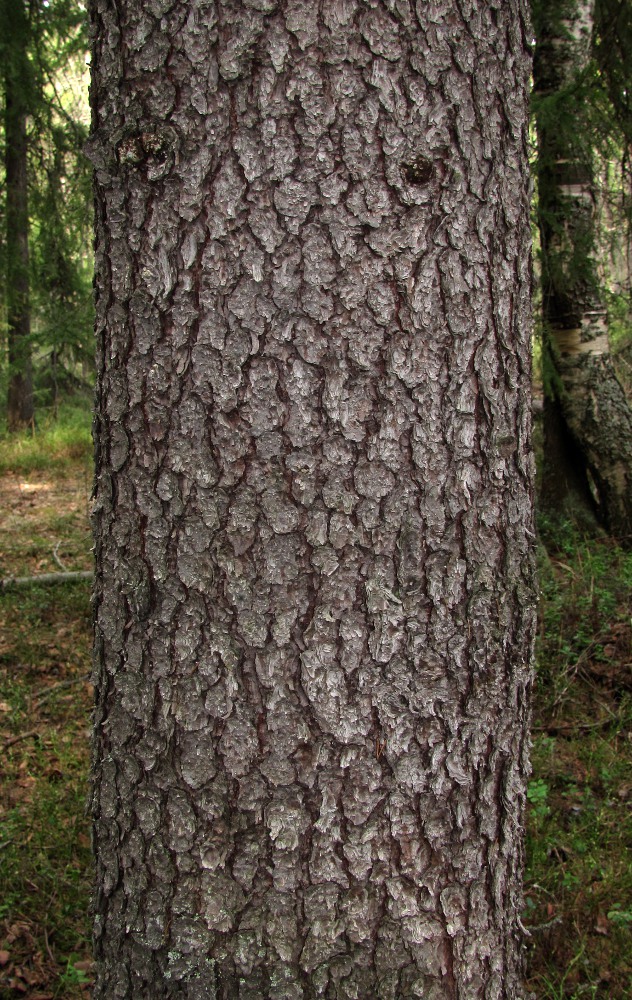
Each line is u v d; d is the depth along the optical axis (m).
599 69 3.12
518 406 1.11
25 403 7.10
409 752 1.08
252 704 1.07
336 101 1.02
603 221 3.52
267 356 1.04
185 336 1.05
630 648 2.44
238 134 1.02
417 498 1.06
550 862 1.65
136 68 1.04
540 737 2.12
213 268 1.04
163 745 1.09
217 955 1.09
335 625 1.06
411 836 1.08
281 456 1.05
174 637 1.08
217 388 1.05
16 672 2.55
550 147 3.14
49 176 4.40
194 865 1.09
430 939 1.09
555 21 3.17
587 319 3.43
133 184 1.05
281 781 1.07
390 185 1.03
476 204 1.06
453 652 1.09
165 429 1.06
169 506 1.07
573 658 2.42
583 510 3.53
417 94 1.03
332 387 1.04
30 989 1.46
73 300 4.65
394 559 1.06
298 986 1.08
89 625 2.89
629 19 3.06
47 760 2.04
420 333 1.05
